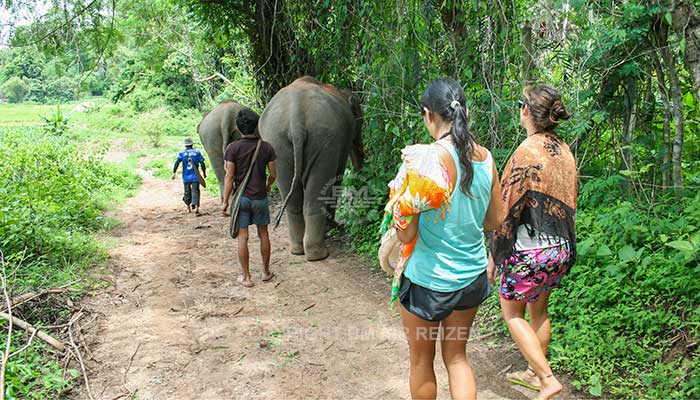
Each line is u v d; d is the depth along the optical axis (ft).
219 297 16.60
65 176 26.76
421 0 18.78
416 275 8.58
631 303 12.46
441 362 12.55
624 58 14.97
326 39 25.66
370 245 20.20
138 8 32.83
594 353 11.57
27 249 17.89
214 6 30.58
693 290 12.01
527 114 10.10
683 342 11.26
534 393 11.16
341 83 25.39
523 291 10.03
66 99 150.10
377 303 16.05
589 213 15.61
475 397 8.85
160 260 20.25
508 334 13.39
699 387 9.85
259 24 30.22
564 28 16.93
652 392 10.27
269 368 12.49
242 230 17.28
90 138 65.77
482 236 8.86
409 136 20.16
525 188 9.82
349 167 27.43
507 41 16.80
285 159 19.34
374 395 11.41
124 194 33.27
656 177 15.93
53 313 14.65
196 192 28.07
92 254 19.70
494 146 17.11
